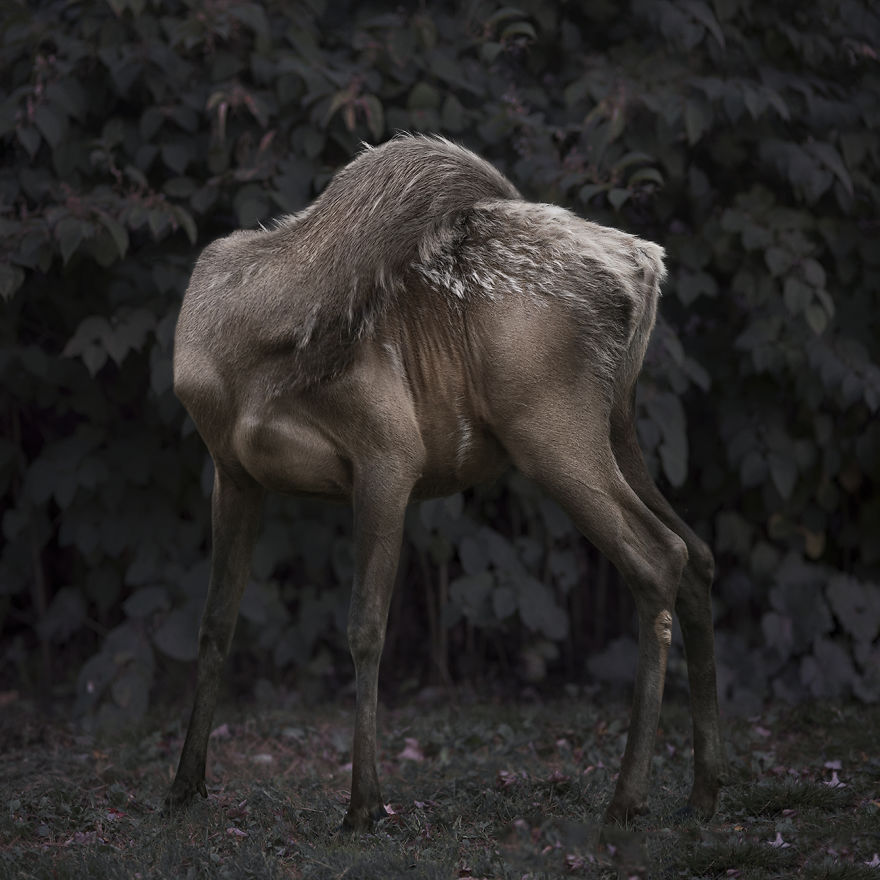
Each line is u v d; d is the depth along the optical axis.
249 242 5.54
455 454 5.36
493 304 5.16
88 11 7.60
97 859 4.62
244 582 5.71
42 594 8.60
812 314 7.59
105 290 7.96
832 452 8.41
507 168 7.90
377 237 5.08
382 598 5.08
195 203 7.45
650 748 5.12
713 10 7.98
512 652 9.37
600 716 7.59
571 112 7.94
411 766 6.47
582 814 5.32
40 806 5.55
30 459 8.97
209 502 8.34
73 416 8.85
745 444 8.24
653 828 5.11
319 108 7.42
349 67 7.62
